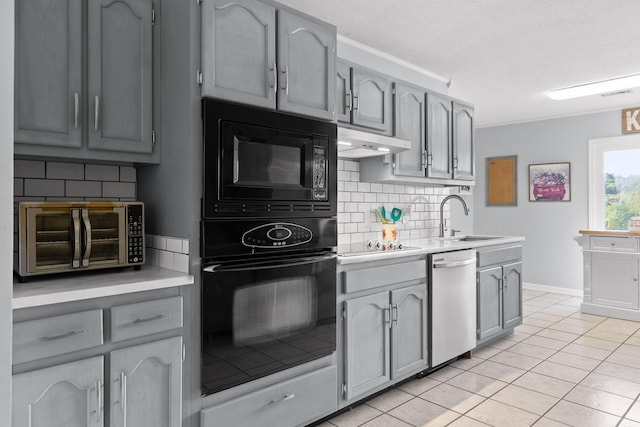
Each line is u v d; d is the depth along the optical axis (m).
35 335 1.32
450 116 3.50
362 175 3.20
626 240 4.23
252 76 1.88
